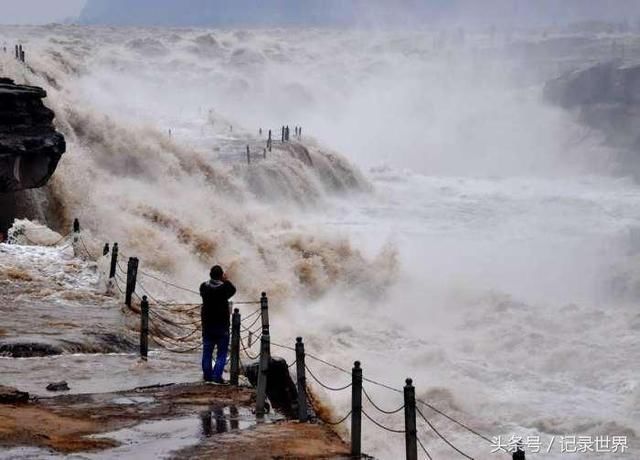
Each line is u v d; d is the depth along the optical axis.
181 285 37.44
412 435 13.90
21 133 36.88
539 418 28.91
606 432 27.67
